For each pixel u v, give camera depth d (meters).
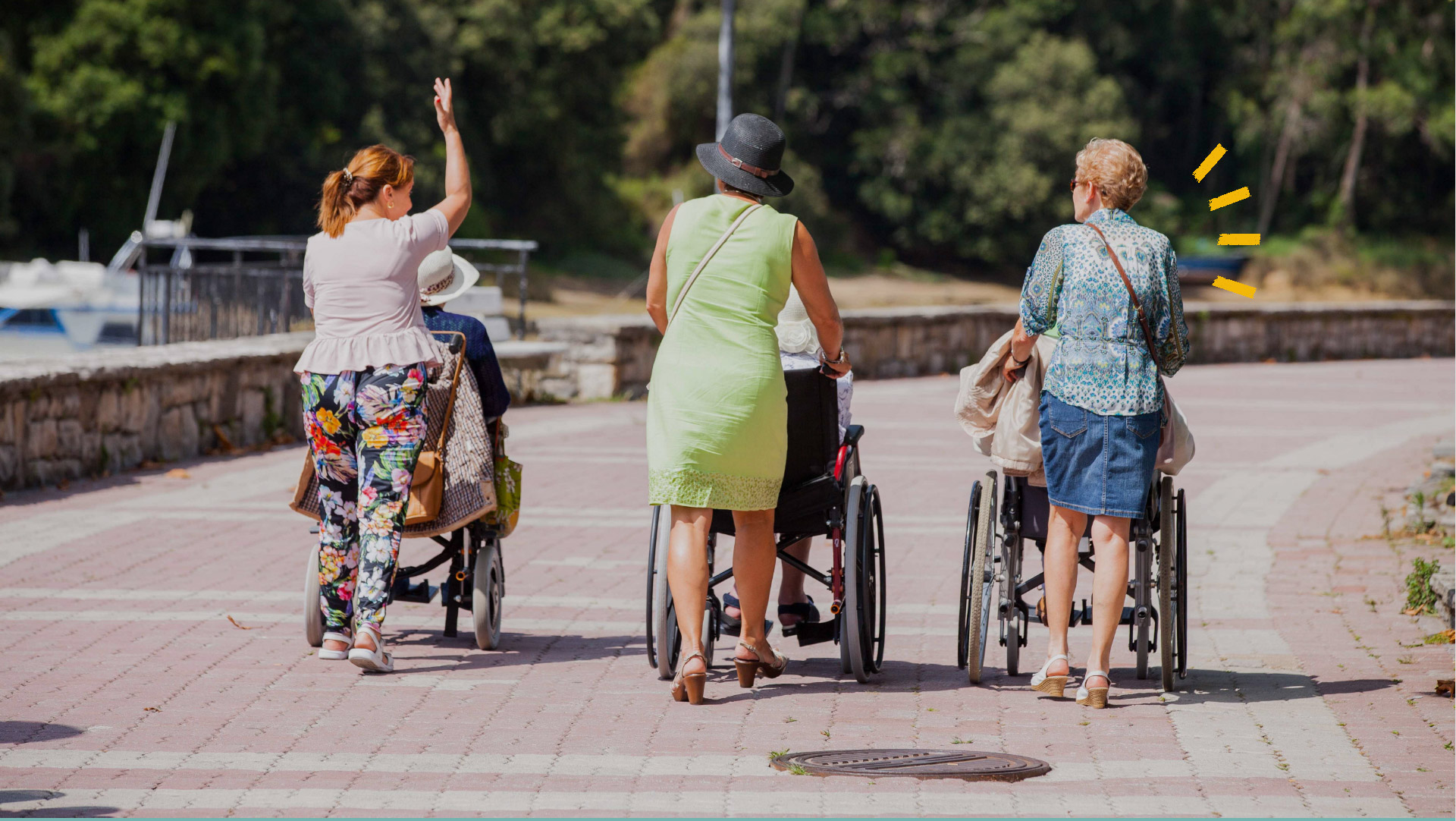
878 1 147.88
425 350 12.74
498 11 115.19
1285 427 32.94
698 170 141.50
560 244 129.50
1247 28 158.38
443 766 9.95
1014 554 12.70
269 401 29.22
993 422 12.40
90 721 11.01
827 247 147.62
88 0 89.50
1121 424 11.47
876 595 14.48
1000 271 153.88
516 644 13.88
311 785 9.49
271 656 13.16
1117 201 11.84
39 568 16.77
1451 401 39.28
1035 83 142.50
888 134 144.38
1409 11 141.88
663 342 11.84
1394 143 156.12
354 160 12.99
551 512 21.03
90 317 48.16
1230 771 9.88
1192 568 17.72
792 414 12.19
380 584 12.52
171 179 94.06
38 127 88.62
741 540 11.99
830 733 10.91
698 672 11.53
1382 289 150.62
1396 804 9.08
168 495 22.08
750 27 142.25
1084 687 11.67
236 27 93.25
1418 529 19.81
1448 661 13.16
